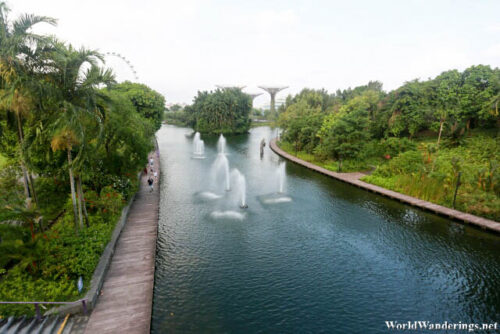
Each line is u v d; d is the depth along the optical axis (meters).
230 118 97.00
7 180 19.83
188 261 17.94
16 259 13.45
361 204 28.39
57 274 13.30
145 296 13.74
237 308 13.99
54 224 19.55
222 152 59.88
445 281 16.39
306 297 14.91
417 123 46.94
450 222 24.25
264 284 15.86
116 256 17.20
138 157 25.22
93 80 14.74
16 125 15.56
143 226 21.45
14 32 13.24
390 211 26.64
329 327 12.94
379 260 18.44
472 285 16.08
